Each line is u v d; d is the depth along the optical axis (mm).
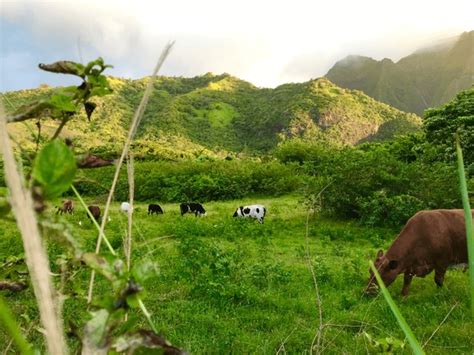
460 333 5777
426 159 21875
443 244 8336
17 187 313
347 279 9062
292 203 26203
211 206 27750
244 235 15570
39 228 435
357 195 17641
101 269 503
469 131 24672
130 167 720
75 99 619
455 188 16469
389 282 8141
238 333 6055
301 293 8148
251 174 31625
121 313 494
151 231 15453
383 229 16047
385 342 2072
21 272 1026
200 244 10883
